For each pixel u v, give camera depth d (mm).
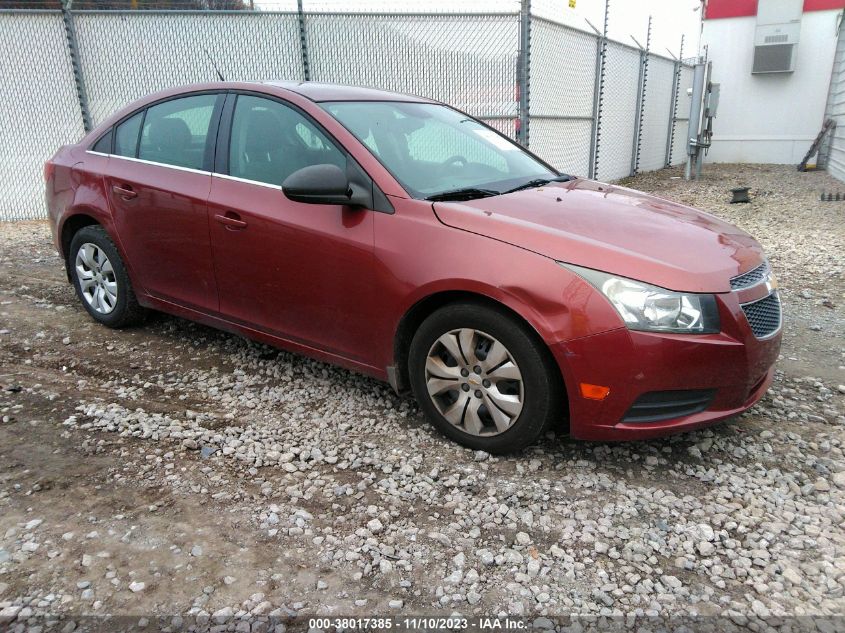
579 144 12008
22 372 3902
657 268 2686
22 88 8945
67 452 3039
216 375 3936
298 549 2434
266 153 3592
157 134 4152
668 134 17188
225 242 3656
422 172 3389
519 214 3035
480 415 3031
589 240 2809
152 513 2615
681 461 3047
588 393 2713
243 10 9031
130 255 4258
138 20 8953
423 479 2885
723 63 16938
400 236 3051
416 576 2314
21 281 5816
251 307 3697
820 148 15734
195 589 2221
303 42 9070
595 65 11984
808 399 3693
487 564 2375
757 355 2832
